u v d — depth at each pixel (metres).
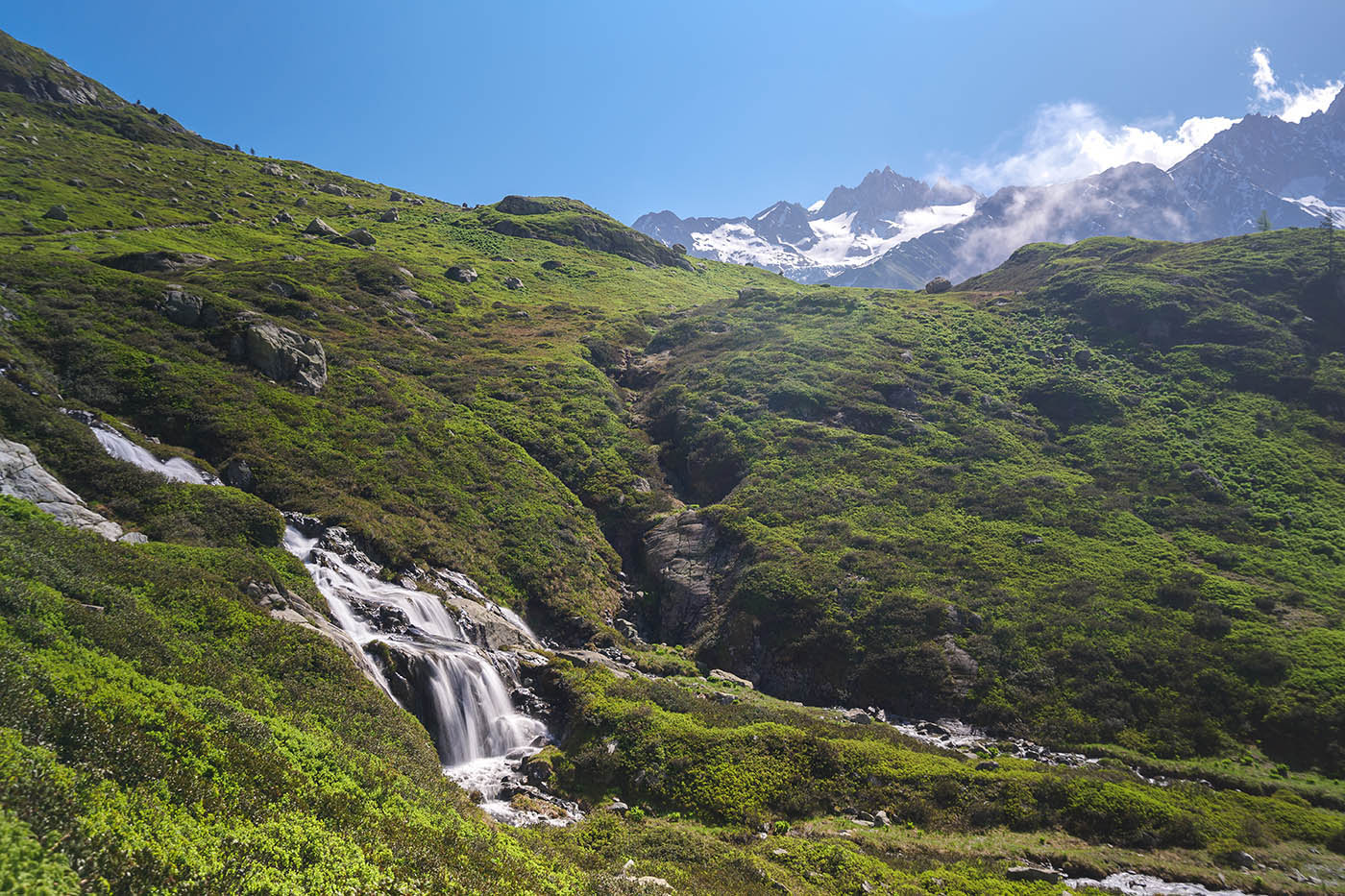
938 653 45.34
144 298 58.16
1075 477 64.75
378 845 16.02
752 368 85.06
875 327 95.44
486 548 53.28
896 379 79.81
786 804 30.78
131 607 24.84
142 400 49.09
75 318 53.06
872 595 50.34
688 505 68.00
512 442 68.75
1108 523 57.38
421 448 60.22
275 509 42.72
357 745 24.69
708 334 101.44
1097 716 40.25
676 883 22.41
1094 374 81.19
